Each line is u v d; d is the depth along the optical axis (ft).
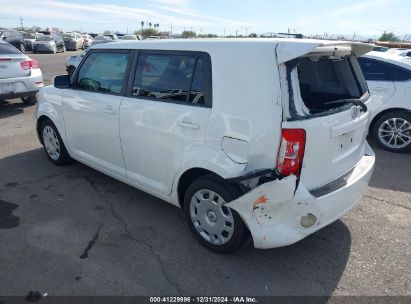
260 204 8.81
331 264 10.24
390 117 20.03
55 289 9.02
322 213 9.18
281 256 10.54
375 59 20.04
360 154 11.35
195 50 10.16
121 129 12.34
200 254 10.54
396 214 13.07
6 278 9.34
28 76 27.35
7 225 11.82
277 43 8.63
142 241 11.10
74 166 16.96
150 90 11.39
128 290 9.07
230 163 9.30
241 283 9.43
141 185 12.41
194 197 10.60
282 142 8.50
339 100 10.30
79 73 14.32
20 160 17.65
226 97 9.34
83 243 10.93
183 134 10.31
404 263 10.34
